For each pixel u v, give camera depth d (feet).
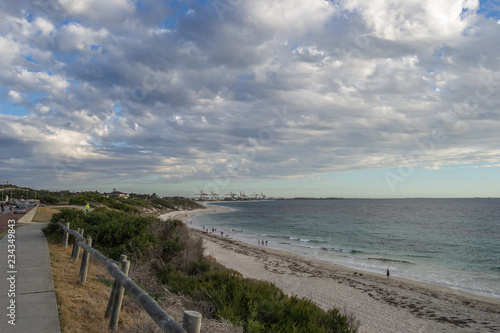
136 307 15.67
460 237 174.29
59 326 12.19
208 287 19.11
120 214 49.62
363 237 175.83
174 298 17.29
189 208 602.03
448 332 46.21
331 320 18.60
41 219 75.56
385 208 547.90
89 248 18.31
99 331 12.31
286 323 15.62
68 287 17.83
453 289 69.36
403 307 56.54
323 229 222.07
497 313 54.08
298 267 88.94
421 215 360.28
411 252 124.98
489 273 88.07
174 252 35.14
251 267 86.53
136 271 25.73
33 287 17.15
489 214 364.79
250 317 15.29
